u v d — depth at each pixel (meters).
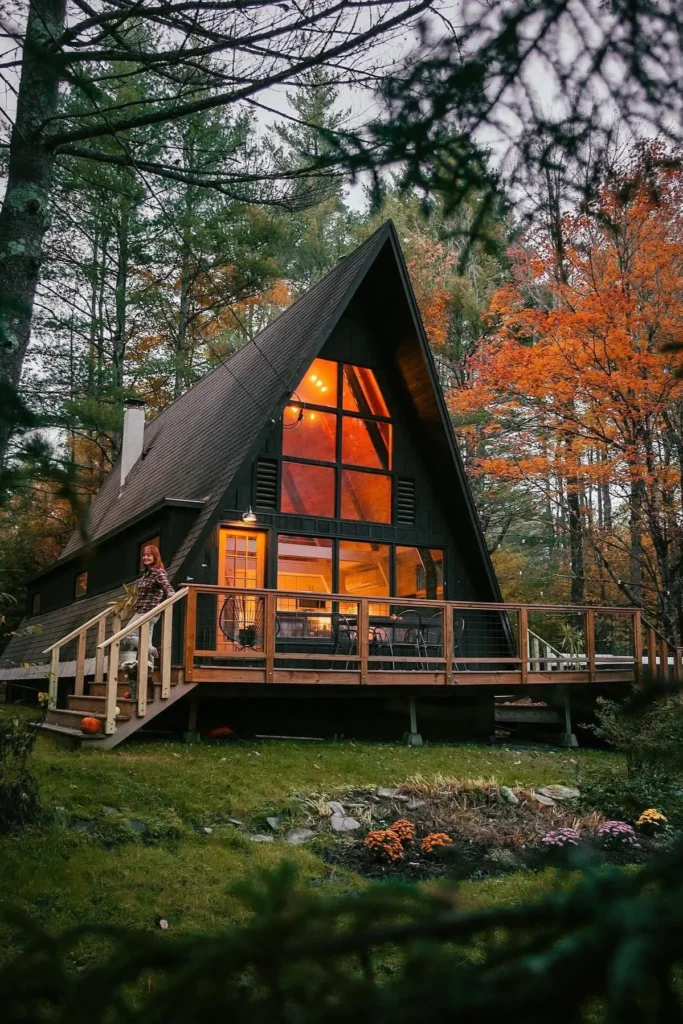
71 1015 0.56
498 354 15.08
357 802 8.45
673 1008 0.46
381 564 14.73
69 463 1.40
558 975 0.47
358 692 11.95
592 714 13.24
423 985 0.50
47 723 10.77
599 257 12.73
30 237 5.14
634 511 16.05
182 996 0.55
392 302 14.69
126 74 2.53
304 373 13.30
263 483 13.66
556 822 8.15
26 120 3.21
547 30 1.70
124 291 23.20
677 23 1.66
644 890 0.53
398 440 15.25
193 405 19.33
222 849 6.72
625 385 13.47
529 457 17.61
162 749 9.61
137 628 10.20
